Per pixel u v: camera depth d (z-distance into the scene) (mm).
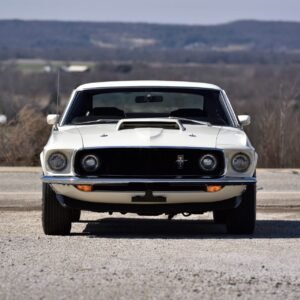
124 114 28359
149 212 25625
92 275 20062
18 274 20141
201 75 175750
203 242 24375
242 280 19625
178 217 31469
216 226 29156
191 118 28219
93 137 25828
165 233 27234
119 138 25625
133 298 18172
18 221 29453
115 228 28422
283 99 51188
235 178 25312
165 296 18312
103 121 28031
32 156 49781
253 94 95125
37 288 18938
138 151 25203
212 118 28234
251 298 18188
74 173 25312
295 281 19578
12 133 50000
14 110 55438
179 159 25203
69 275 20062
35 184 41125
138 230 27969
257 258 21891
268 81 142875
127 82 29406
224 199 25516
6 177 43688
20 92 106375
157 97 28797
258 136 50531
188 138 25734
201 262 21422
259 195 37344
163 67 184375
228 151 25375
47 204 25828
